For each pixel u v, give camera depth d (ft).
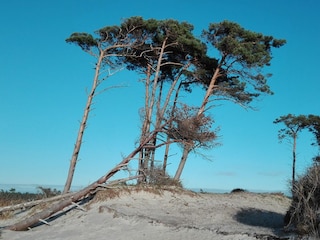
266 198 90.58
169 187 78.74
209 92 102.32
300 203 45.14
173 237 50.03
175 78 107.34
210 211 68.23
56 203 67.51
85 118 89.04
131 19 96.99
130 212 61.72
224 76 107.04
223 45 99.71
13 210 73.72
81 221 62.49
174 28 99.45
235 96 104.12
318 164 46.98
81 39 96.32
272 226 54.60
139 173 79.97
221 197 85.05
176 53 106.63
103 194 70.08
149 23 97.81
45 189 88.48
